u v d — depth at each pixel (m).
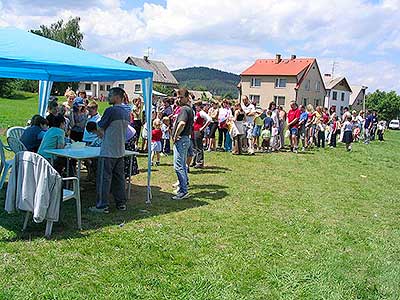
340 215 7.37
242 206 7.49
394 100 68.06
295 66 56.66
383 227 6.78
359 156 16.70
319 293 4.22
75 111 9.66
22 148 7.12
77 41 76.50
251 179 10.13
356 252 5.50
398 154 19.36
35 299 3.78
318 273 4.70
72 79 9.53
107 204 6.55
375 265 5.04
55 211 5.19
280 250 5.37
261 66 58.69
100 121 6.38
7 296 3.77
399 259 5.32
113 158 6.44
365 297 4.21
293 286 4.35
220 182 9.52
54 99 9.69
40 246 4.97
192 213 6.81
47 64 5.49
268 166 12.23
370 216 7.45
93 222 6.02
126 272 4.43
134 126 12.55
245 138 14.82
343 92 65.69
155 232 5.75
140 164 11.06
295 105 15.83
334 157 15.56
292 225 6.49
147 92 7.11
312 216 7.14
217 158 13.14
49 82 10.34
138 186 8.56
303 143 16.56
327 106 63.53
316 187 9.72
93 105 8.38
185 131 7.53
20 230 5.46
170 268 4.61
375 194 9.39
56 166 7.15
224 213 6.92
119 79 8.29
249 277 4.50
